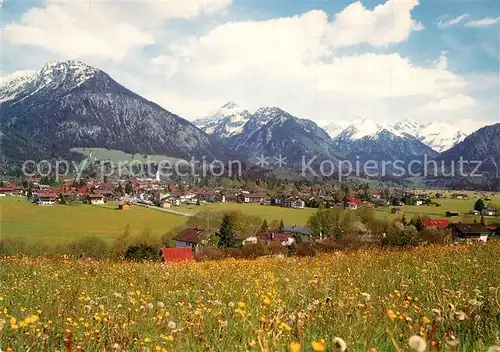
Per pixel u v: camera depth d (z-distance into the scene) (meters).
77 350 4.97
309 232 80.12
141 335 5.59
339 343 2.92
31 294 9.10
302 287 9.15
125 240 69.38
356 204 129.38
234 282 11.20
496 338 4.45
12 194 147.25
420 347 2.87
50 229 84.94
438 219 79.25
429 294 7.42
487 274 9.25
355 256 16.09
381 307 6.25
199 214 104.38
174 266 16.94
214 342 5.10
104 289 10.26
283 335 4.74
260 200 163.00
